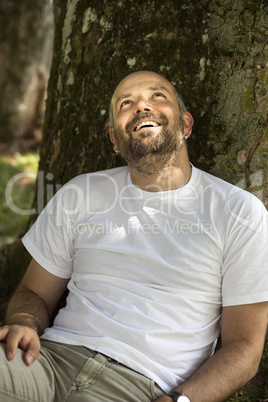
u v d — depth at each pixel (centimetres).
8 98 1170
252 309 281
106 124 384
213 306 295
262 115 341
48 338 300
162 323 284
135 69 372
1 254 493
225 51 347
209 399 268
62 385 281
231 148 348
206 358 294
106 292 298
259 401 327
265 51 340
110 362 280
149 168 313
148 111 316
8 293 452
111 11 380
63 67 419
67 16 416
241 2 344
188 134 338
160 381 277
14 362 274
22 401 271
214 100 352
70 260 325
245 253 286
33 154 1102
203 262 290
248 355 274
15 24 1162
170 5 359
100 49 387
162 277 292
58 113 422
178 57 360
